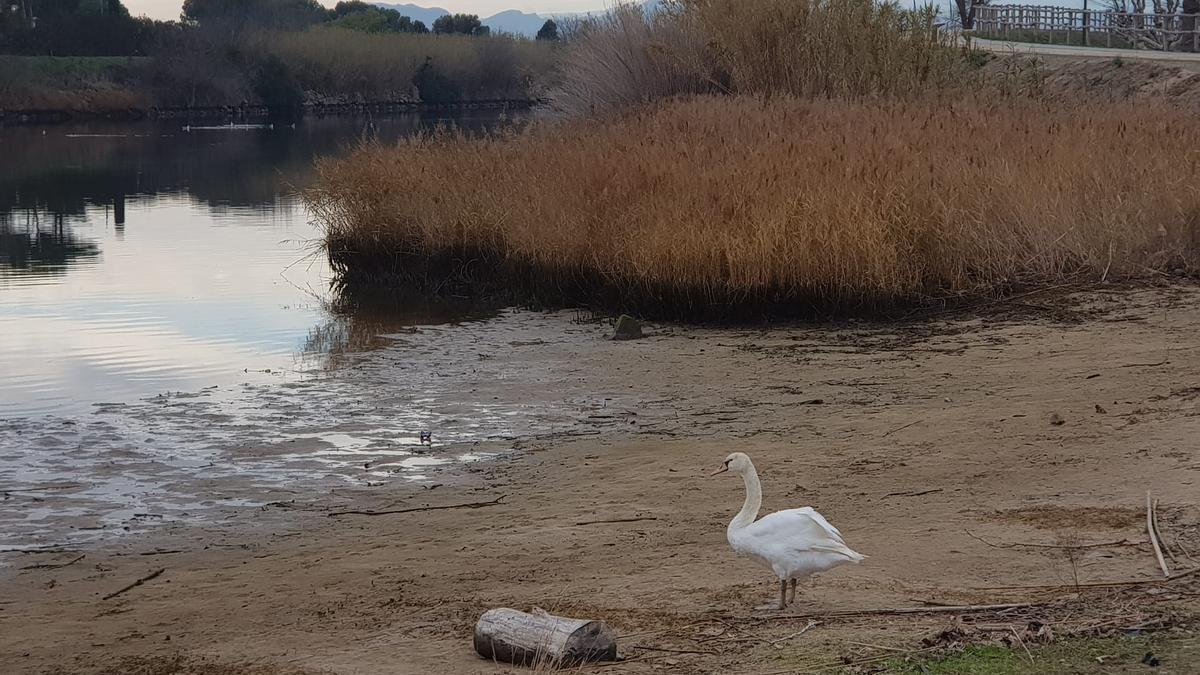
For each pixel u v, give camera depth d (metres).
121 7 113.12
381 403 14.81
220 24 101.31
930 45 33.03
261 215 36.56
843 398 14.16
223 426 13.88
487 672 6.91
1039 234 19.12
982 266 18.95
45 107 88.00
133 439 13.38
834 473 11.06
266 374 16.48
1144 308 17.27
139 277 25.45
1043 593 7.57
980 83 33.03
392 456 12.66
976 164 20.72
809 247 18.53
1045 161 20.41
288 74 95.62
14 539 10.40
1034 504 9.54
